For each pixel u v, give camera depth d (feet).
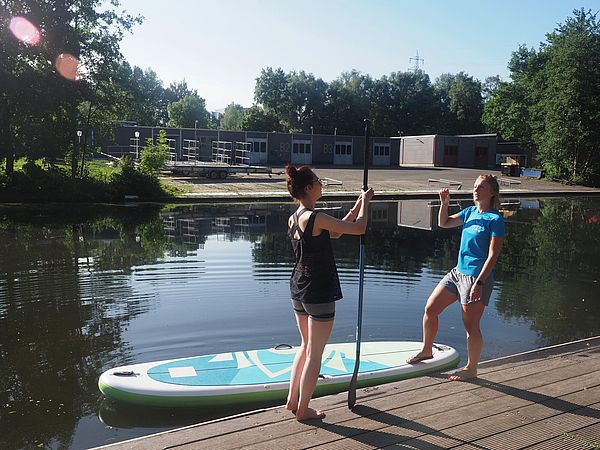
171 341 21.15
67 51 79.66
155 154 85.40
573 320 24.71
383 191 92.58
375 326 23.39
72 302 26.20
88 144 92.58
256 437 10.61
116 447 10.18
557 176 128.26
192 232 49.11
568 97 121.90
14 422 14.89
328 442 10.45
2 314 24.29
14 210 65.67
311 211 11.05
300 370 11.76
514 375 14.11
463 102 244.01
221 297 27.30
